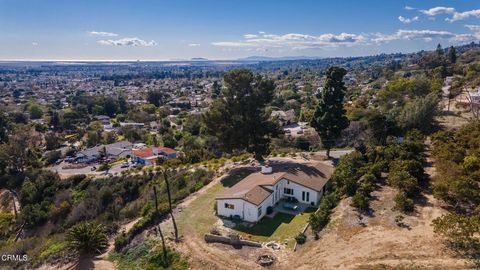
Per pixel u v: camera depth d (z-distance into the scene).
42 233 50.59
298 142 69.69
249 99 52.53
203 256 30.91
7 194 68.38
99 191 55.81
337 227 32.03
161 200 45.34
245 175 50.31
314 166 47.12
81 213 51.78
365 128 65.44
